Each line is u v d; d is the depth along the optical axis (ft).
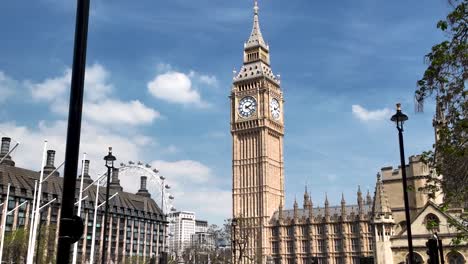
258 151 637.30
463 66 88.48
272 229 611.06
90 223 591.78
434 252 114.11
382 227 266.57
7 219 496.64
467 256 237.66
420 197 312.71
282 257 594.65
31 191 524.52
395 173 328.29
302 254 588.09
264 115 643.04
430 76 90.63
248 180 634.43
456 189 96.32
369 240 552.00
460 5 87.04
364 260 208.85
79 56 49.88
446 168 97.09
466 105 89.56
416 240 255.29
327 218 581.94
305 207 623.36
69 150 47.93
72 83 49.32
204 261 526.16
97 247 588.50
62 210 47.03
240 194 634.84
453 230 244.63
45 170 571.69
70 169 47.67
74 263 258.57
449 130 92.58
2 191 499.10
